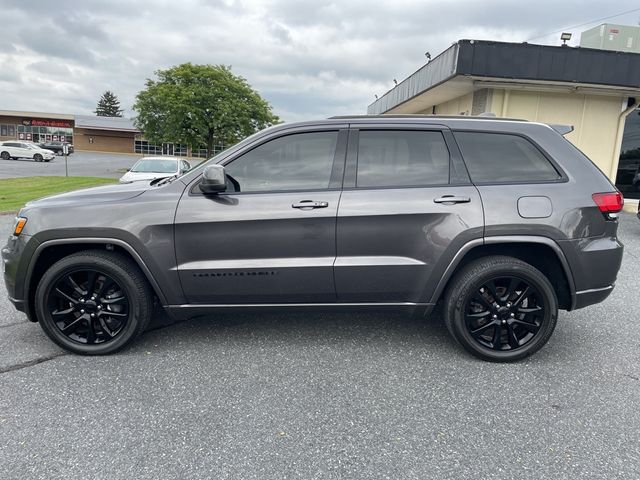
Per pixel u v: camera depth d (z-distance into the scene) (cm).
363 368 320
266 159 330
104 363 323
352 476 213
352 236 320
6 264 331
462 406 274
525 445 238
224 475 212
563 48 992
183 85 2619
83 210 320
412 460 225
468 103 1236
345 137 332
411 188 322
